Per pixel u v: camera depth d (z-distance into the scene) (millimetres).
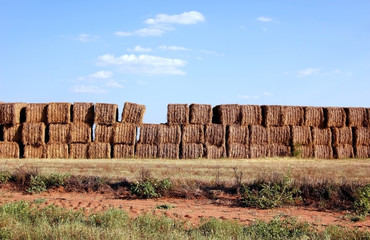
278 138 42469
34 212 13711
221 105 42156
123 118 41031
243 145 41812
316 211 16562
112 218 12836
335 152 43406
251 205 17141
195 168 27844
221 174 24094
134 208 16047
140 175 21641
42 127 40375
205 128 41656
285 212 16234
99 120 40719
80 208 15344
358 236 12086
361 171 27859
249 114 42156
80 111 40844
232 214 15523
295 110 42906
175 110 41500
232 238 11367
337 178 22828
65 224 11781
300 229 12656
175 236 11156
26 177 20922
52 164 30312
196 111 41625
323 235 11945
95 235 10867
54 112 40719
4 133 40500
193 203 17594
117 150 40812
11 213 13344
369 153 44188
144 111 41688
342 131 43688
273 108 42438
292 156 42312
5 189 20094
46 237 10906
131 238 10883
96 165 29391
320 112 43375
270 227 12297
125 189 19625
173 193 18812
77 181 20250
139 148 40969
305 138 42844
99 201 17594
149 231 11688
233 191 19156
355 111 44125
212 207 16828
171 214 15031
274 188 18172
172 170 26016
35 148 40531
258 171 26469
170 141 41188
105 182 20406
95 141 40656
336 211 16547
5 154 40250
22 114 41719
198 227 12812
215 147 41406
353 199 17453
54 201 17250
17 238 10711
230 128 41750
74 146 40656
